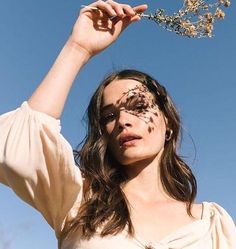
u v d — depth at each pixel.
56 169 0.92
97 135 1.07
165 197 1.04
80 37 0.98
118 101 1.06
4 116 0.93
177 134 1.10
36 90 0.94
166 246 0.94
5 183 0.94
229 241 1.00
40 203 0.95
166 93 1.10
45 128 0.91
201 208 1.04
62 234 0.98
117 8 1.00
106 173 1.05
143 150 1.03
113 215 0.96
